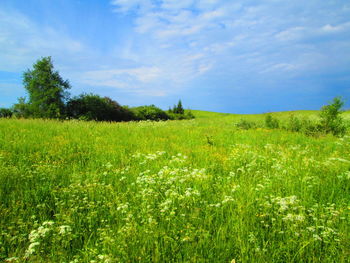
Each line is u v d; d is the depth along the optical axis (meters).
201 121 29.05
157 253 3.02
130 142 10.87
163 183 5.32
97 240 3.45
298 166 6.86
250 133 14.90
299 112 44.72
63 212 4.22
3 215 4.14
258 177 6.12
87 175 6.16
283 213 4.06
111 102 34.97
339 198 4.92
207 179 5.85
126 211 4.19
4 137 10.26
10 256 3.18
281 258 3.18
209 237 3.53
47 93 28.00
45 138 10.72
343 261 2.96
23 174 5.95
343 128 14.52
